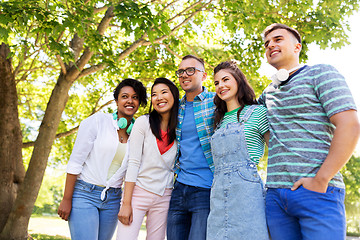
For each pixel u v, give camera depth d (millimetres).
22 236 6562
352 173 23016
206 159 2908
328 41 7609
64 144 11414
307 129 2209
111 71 7668
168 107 3086
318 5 7883
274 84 2549
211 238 2553
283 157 2258
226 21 7121
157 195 3059
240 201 2459
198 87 3178
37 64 10094
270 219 2322
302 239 2152
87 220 2980
